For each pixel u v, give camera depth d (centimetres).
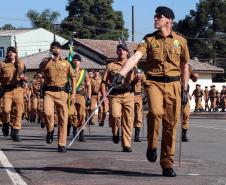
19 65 1304
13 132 1330
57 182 762
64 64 1120
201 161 1010
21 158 1004
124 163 948
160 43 787
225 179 803
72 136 1501
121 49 1127
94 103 2066
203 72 5228
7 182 764
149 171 861
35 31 8312
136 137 1402
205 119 3114
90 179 786
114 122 1152
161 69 788
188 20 7100
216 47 6969
